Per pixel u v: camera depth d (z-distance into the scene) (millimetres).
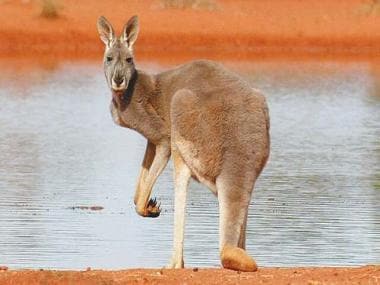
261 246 33562
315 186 43844
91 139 56250
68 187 43250
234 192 25391
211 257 31859
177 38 101625
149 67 82312
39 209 38875
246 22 107062
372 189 43344
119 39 28578
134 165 48625
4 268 25219
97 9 111625
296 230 35781
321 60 97375
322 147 54000
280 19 109562
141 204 28016
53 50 98375
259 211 38875
